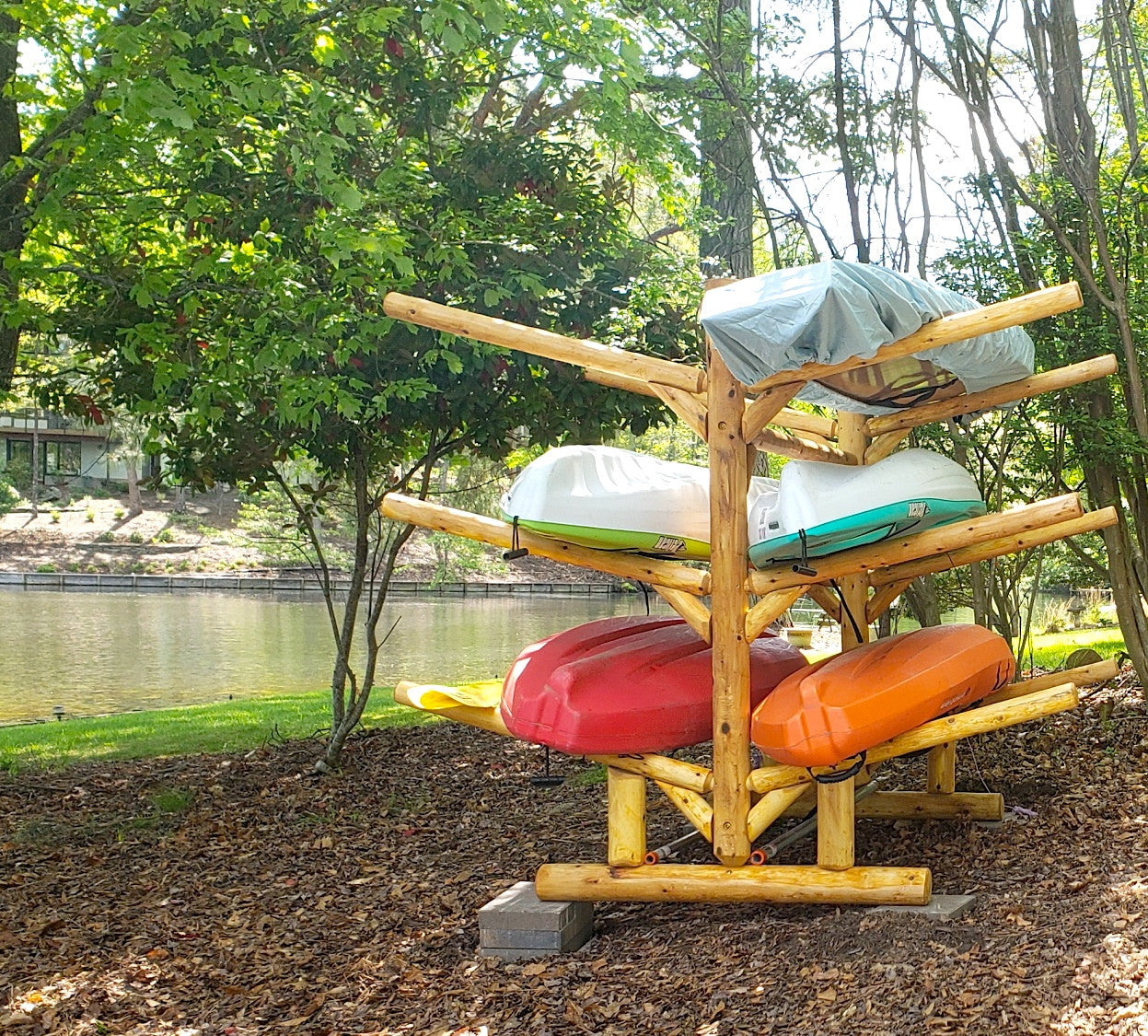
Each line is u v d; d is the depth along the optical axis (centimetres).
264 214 659
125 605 3150
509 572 4009
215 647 2130
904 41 701
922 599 724
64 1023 404
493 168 731
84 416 762
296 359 682
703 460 2066
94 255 703
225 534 4378
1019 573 755
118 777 770
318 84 602
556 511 440
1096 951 338
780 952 393
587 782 708
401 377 691
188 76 563
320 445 747
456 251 629
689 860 523
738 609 432
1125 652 763
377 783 740
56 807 696
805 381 407
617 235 754
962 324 376
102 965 458
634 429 754
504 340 441
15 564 3931
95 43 619
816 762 410
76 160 627
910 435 691
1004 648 462
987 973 338
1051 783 556
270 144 634
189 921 510
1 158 698
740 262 970
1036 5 648
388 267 665
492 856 583
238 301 682
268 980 442
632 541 442
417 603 3362
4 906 527
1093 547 827
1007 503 750
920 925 388
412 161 694
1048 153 661
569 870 451
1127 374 635
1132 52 667
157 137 613
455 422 727
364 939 481
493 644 2134
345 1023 397
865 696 409
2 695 1515
